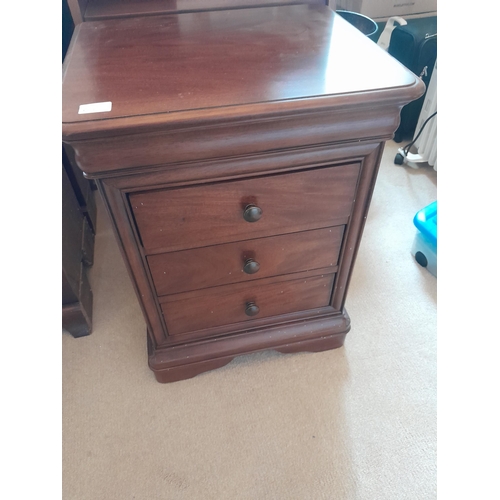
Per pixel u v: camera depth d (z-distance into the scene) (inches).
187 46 26.9
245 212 25.0
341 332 36.8
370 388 35.9
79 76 23.4
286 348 36.7
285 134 22.4
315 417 34.0
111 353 39.1
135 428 33.5
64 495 29.9
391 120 23.4
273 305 34.0
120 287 45.7
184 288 30.0
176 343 34.3
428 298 43.7
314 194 26.5
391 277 45.9
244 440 32.6
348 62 24.3
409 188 57.6
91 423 33.9
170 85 22.2
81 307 38.5
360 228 29.7
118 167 21.7
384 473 30.7
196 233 26.5
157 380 36.3
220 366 36.2
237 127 21.3
